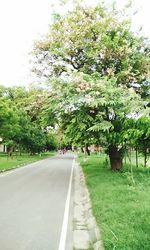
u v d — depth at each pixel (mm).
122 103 20516
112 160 24953
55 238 8250
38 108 24797
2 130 34250
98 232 8352
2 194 15422
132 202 11430
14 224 9609
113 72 23531
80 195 15656
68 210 11773
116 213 9836
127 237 7402
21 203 13062
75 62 25641
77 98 20578
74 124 22031
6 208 11992
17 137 47625
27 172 28344
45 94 22141
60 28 24703
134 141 18719
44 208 12094
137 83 24812
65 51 24781
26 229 9070
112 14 25234
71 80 21000
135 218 9125
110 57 23906
